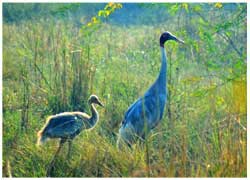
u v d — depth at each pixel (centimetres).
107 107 1419
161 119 1308
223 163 1055
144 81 1627
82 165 1142
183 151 1046
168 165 1067
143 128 1269
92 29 1670
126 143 1247
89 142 1211
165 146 1186
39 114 1478
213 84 1395
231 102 1277
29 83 1590
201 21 1539
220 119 1275
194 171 1058
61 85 1512
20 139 1271
